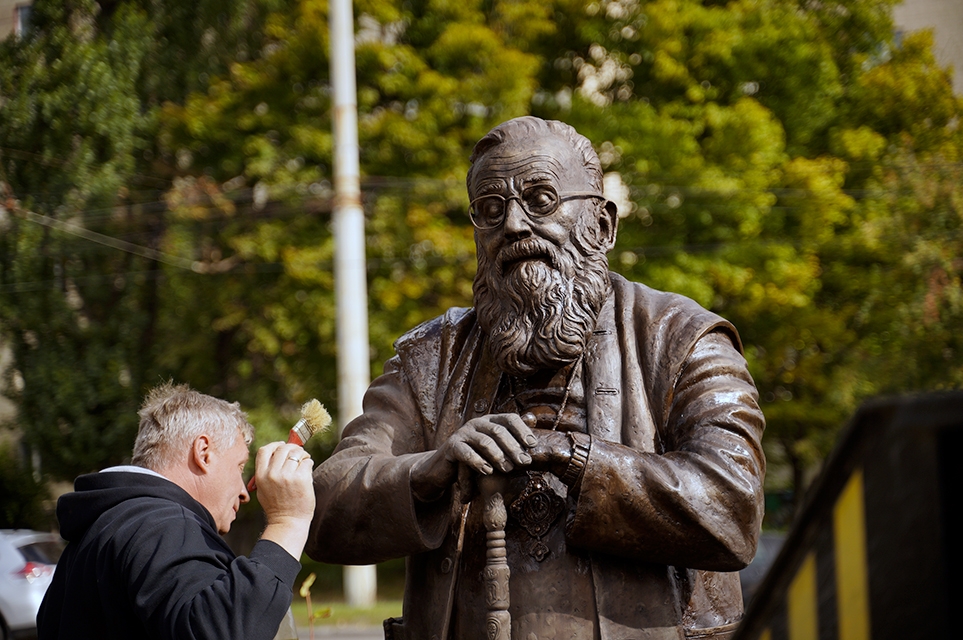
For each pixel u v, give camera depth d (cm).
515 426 204
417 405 240
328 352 1234
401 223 1173
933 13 1697
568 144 236
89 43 1352
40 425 1373
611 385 225
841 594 76
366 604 1112
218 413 254
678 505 201
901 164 1345
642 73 1282
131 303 1367
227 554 228
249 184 1295
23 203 1362
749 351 1266
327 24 1208
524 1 1238
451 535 222
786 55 1275
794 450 1424
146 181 1370
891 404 73
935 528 71
